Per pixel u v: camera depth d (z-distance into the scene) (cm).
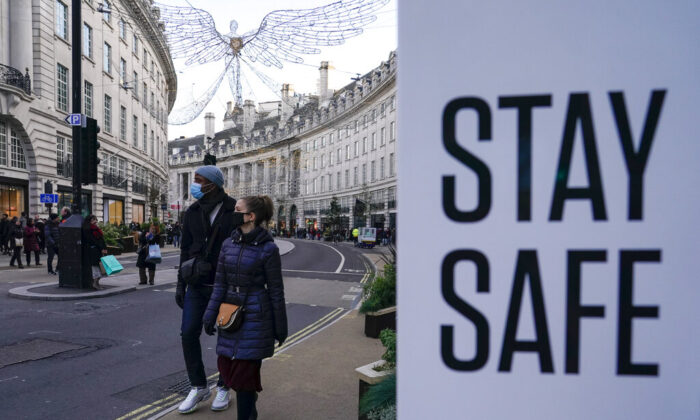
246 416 276
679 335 74
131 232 2169
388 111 3609
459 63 75
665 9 71
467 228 76
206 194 337
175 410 332
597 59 72
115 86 2697
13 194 1905
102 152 2580
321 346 505
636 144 72
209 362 467
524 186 75
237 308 271
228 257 279
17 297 825
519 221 75
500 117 74
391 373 257
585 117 73
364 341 530
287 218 5734
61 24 2166
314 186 5112
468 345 78
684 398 74
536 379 77
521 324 76
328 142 4591
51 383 398
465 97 75
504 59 74
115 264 893
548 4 72
